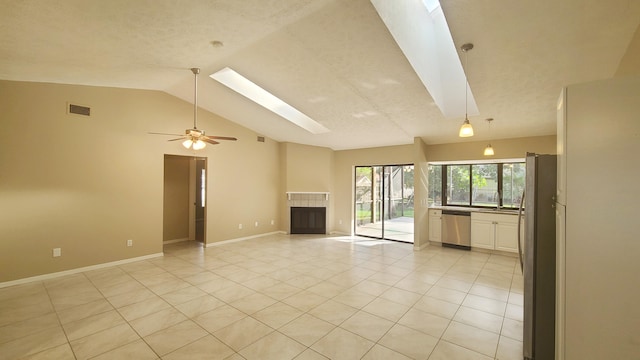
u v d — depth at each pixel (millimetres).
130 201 4695
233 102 5234
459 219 5660
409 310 3012
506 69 2965
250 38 2988
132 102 4711
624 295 1247
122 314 2893
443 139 5711
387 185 6875
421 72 3420
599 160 1292
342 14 2510
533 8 2131
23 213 3707
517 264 4668
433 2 3367
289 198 7168
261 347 2336
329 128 5723
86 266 4227
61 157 4008
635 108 1231
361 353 2264
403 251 5527
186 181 6547
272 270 4328
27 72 3432
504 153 5246
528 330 2072
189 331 2576
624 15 2053
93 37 2705
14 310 2969
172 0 2270
